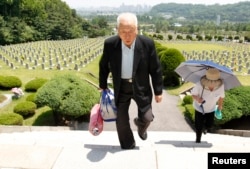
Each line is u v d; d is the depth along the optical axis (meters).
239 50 52.31
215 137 9.82
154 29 148.88
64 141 6.65
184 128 15.76
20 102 17.20
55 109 14.28
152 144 6.84
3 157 4.62
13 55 38.06
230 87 6.32
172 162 4.52
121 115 4.88
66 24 80.38
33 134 9.51
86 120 15.52
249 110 13.95
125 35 4.09
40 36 73.81
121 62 4.39
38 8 77.50
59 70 28.30
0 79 20.48
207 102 6.38
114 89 4.61
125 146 5.09
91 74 27.41
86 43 58.94
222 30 135.50
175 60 25.47
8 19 67.06
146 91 4.59
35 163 4.48
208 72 6.16
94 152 4.82
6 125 13.39
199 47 57.97
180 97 22.28
